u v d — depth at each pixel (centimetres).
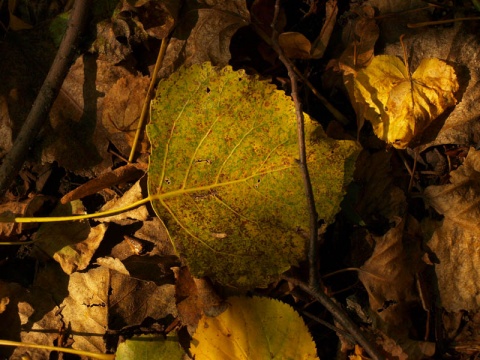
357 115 30
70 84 31
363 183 30
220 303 29
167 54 30
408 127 29
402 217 30
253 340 29
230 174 28
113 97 30
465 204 29
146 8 30
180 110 28
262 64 31
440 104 30
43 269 31
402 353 29
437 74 30
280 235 28
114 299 30
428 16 30
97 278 30
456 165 30
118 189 31
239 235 28
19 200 31
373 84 30
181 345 29
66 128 31
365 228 30
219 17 30
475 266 29
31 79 31
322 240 30
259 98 28
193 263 28
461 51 30
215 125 28
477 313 29
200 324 29
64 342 30
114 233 30
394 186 30
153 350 29
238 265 28
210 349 29
